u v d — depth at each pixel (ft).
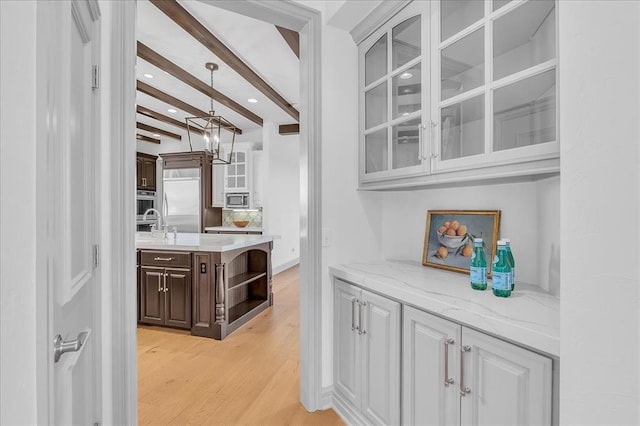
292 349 9.40
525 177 4.82
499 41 4.34
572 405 1.88
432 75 5.26
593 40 1.82
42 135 2.00
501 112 4.34
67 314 2.85
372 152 6.73
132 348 4.49
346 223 6.91
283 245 22.07
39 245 1.99
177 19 8.77
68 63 2.74
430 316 4.35
